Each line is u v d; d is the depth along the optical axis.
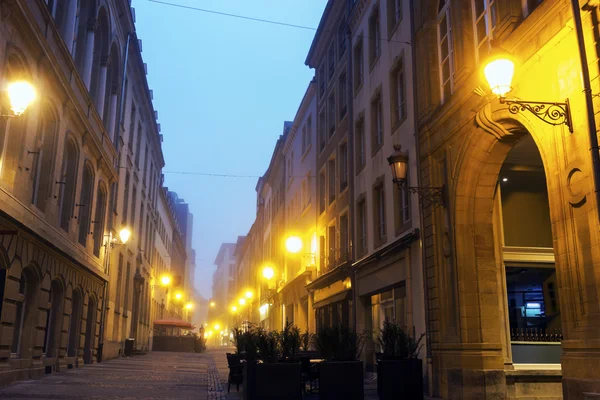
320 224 25.86
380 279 16.52
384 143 17.05
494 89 7.95
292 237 24.88
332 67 25.48
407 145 14.95
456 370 11.31
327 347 10.08
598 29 7.38
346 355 9.96
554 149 8.35
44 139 16.12
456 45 12.21
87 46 20.09
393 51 16.64
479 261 11.52
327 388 9.58
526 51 9.20
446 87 13.32
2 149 12.37
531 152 12.24
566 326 7.87
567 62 8.13
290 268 33.72
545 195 12.56
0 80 11.84
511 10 9.86
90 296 22.03
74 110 17.72
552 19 8.52
